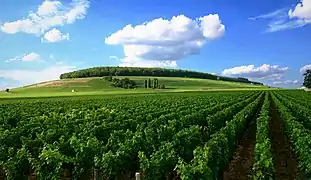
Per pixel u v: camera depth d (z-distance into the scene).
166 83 146.38
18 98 80.69
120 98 69.06
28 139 17.27
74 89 126.00
